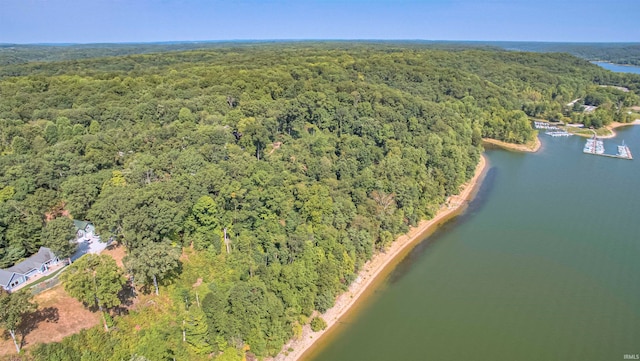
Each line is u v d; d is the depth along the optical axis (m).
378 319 84.88
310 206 97.38
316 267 86.31
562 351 77.31
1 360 53.88
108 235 76.12
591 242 114.56
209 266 79.94
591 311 87.69
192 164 99.31
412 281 97.25
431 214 126.44
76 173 96.69
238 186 90.56
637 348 78.12
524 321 84.81
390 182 119.88
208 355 67.75
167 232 77.19
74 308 64.00
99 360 59.16
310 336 79.00
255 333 70.88
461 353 76.56
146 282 71.06
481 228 122.25
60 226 73.56
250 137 121.81
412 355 75.81
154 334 64.62
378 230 106.81
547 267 102.94
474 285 96.00
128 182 92.06
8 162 94.25
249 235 88.06
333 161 125.56
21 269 70.06
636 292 93.81
